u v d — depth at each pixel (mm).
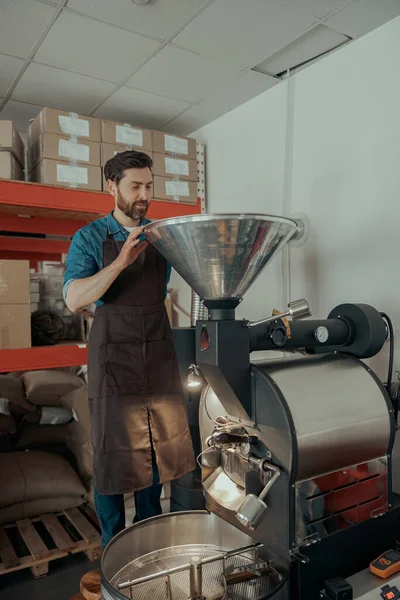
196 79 2545
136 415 1736
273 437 1261
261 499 1209
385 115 2057
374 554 1400
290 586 1244
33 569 2113
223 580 1364
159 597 1333
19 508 2408
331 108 2295
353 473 1366
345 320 1600
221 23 2031
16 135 2490
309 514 1264
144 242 1530
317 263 2369
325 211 2334
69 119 2488
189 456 1862
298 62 2400
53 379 2875
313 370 1396
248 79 2549
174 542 1574
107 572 1360
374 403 1425
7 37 2113
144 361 1764
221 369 1251
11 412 2768
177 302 3479
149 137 2746
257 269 1294
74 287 1624
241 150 2869
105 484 1703
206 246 1191
